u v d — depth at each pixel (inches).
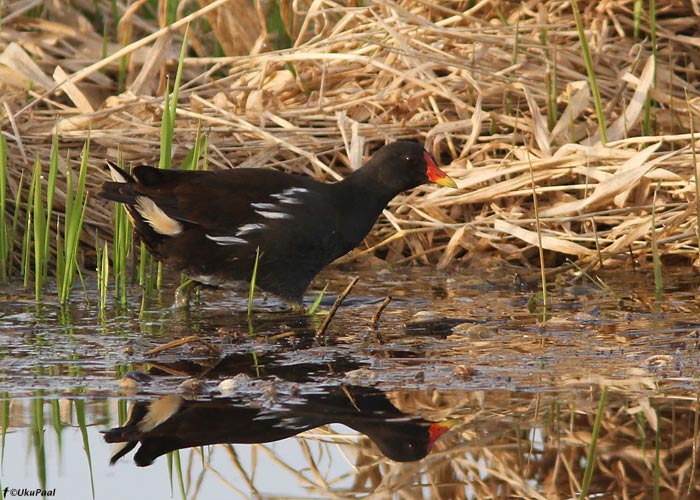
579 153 469.7
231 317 379.9
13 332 347.9
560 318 363.9
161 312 388.8
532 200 491.2
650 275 439.2
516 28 528.1
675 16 567.2
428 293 418.9
